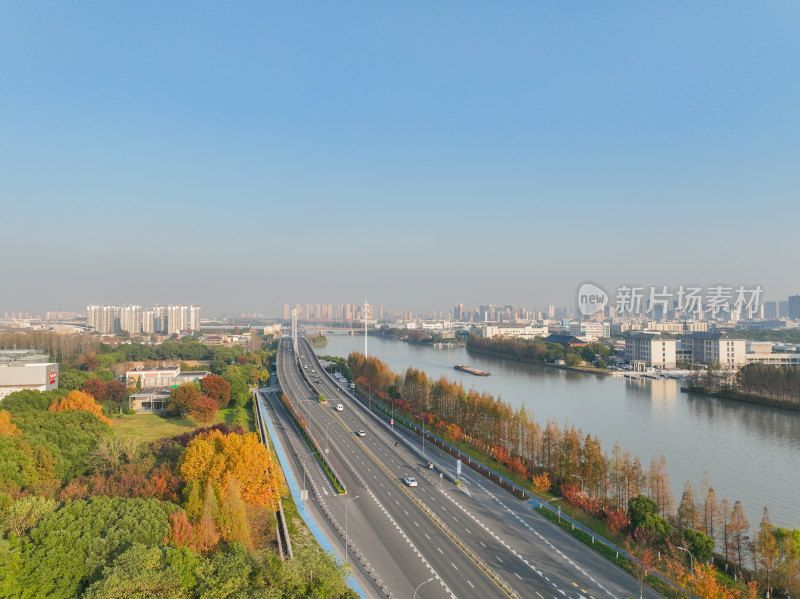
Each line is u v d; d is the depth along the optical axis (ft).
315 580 231.91
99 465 381.60
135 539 240.94
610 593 267.18
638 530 318.04
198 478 329.52
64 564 226.38
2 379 650.84
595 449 397.19
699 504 352.90
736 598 255.29
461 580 278.67
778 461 492.13
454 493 408.46
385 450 526.57
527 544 322.96
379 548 314.14
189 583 222.48
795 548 272.10
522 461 469.16
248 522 303.07
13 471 318.86
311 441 542.57
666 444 551.59
